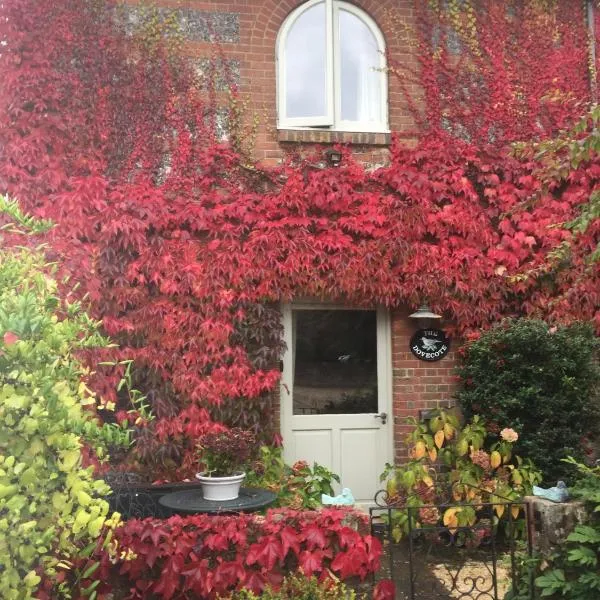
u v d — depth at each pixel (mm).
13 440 2498
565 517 3975
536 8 7281
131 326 6289
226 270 6500
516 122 7121
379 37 7211
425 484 5824
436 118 7031
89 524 2662
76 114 6441
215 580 3727
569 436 6000
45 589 2787
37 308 2912
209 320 6453
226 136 6773
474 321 6836
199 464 6188
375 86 7223
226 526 3859
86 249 6293
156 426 6207
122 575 3674
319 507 4789
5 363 2502
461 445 5980
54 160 6340
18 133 6285
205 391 6363
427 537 5570
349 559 3877
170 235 6520
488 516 5707
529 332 6094
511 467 5902
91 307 6191
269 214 6633
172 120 6652
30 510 2445
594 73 7234
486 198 7020
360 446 6945
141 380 6309
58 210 6258
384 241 6719
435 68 7117
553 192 7051
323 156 6871
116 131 6520
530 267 6797
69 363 3184
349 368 7047
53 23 6453
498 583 4887
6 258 3477
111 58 6570
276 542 3834
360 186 6852
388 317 7078
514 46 7230
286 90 7086
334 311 7090
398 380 6926
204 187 6637
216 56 6832
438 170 6918
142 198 6461
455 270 6793
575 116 7160
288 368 6871
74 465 2732
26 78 6324
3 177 6195
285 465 6230
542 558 3965
